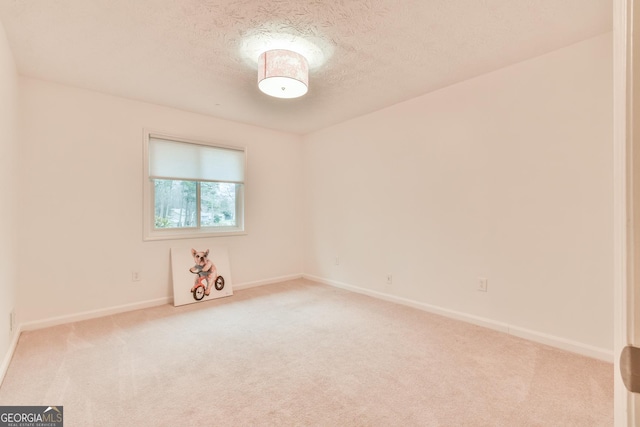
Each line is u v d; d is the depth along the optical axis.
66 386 1.89
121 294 3.29
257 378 2.00
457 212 3.01
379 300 3.70
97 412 1.66
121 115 3.28
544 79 2.44
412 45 2.28
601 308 2.21
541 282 2.49
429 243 3.25
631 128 0.45
